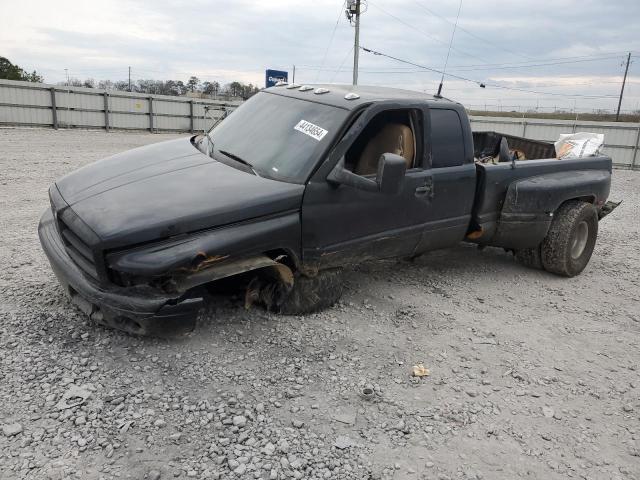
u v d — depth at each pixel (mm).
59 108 24391
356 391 3568
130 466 2691
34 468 2607
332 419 3248
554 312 5293
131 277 3430
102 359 3576
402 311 4879
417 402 3525
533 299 5602
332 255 4305
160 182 3930
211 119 29375
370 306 4898
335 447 3006
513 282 6078
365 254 4609
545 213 5867
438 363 4051
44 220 4473
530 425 3404
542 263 6301
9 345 3627
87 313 3691
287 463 2828
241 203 3723
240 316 4328
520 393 3750
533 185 5719
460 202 5254
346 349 4074
